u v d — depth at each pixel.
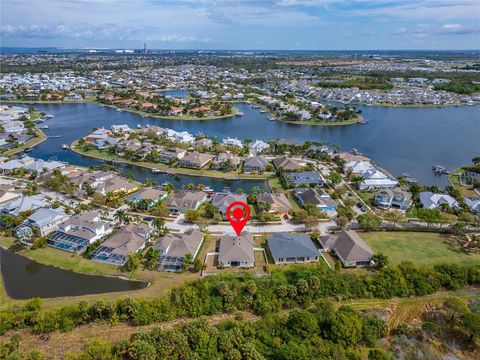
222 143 181.12
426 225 98.88
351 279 72.38
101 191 114.94
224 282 69.25
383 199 111.12
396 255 83.88
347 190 123.62
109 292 70.19
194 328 57.44
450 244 89.44
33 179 129.62
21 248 85.19
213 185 131.12
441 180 139.75
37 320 59.94
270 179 135.25
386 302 68.88
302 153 166.12
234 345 56.22
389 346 59.06
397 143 192.88
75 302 66.56
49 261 80.25
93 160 157.12
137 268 77.69
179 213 103.88
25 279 74.06
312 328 58.59
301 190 120.12
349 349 57.47
